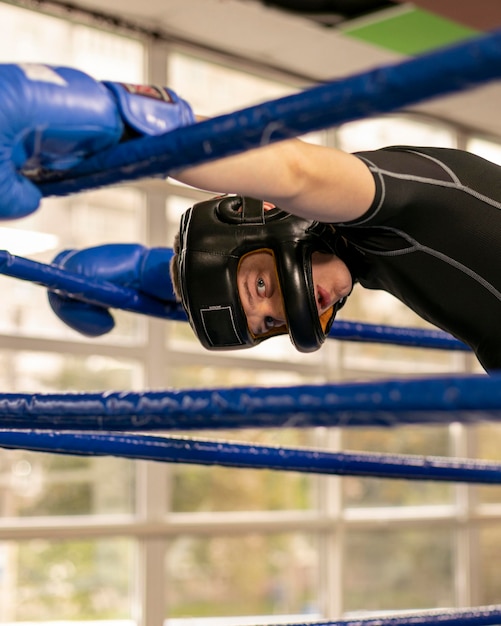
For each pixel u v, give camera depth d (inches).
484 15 162.1
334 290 52.9
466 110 253.0
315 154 40.3
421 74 27.3
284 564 223.6
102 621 196.1
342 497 229.8
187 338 214.5
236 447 58.2
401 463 67.8
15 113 30.9
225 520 208.8
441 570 248.2
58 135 32.8
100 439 54.8
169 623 203.8
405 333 74.9
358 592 232.4
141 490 200.2
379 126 253.0
